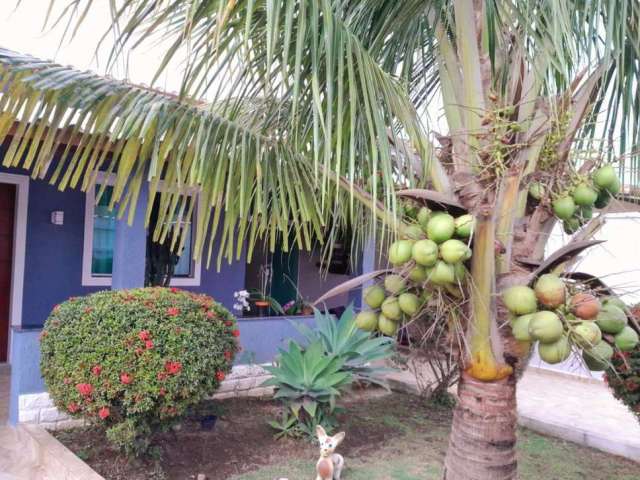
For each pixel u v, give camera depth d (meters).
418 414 6.65
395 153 2.77
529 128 2.53
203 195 2.81
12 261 7.57
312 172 2.98
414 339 2.93
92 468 4.40
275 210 2.96
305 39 2.30
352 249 3.50
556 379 9.24
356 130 2.60
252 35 2.80
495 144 2.36
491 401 2.44
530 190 2.58
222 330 4.68
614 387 4.80
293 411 5.45
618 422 6.80
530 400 7.82
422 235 2.36
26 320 7.48
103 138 2.81
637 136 3.15
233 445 5.22
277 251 11.34
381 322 2.51
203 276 8.83
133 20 2.31
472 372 2.47
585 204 2.47
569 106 2.53
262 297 9.09
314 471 4.69
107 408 4.07
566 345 2.06
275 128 3.08
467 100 2.66
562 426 6.18
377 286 2.57
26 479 4.38
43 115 2.77
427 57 3.61
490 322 2.38
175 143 2.77
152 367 4.09
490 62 2.73
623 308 2.36
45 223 7.61
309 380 5.41
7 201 7.55
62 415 5.43
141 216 5.68
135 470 4.40
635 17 2.91
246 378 7.04
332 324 6.48
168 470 4.55
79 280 7.90
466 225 2.16
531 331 2.02
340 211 3.22
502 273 2.40
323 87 2.67
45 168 2.80
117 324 4.13
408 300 2.36
